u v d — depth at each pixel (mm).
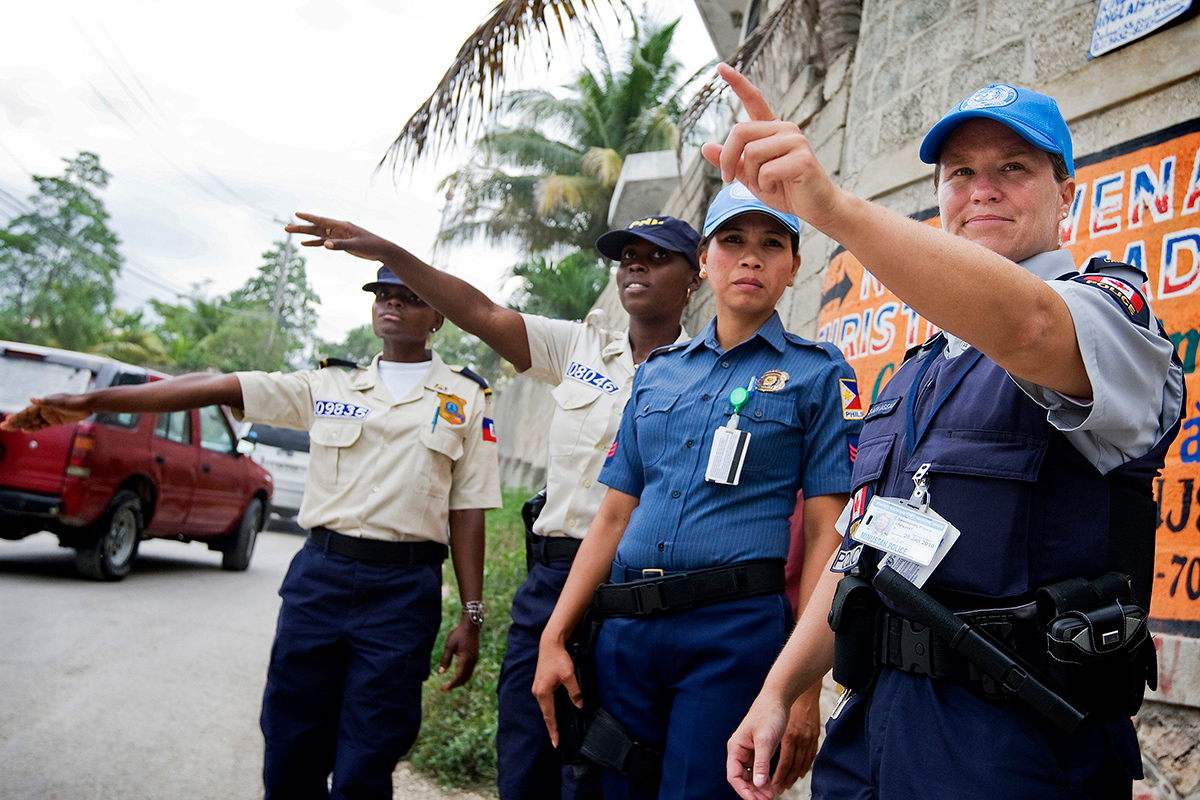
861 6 4598
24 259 52531
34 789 3145
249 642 5656
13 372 6422
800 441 1998
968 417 1329
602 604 2064
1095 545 1220
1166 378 1249
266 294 58812
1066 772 1191
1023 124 1318
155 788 3281
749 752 1610
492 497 3092
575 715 2166
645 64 17672
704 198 7910
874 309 3684
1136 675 1223
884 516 1366
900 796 1262
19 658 4684
